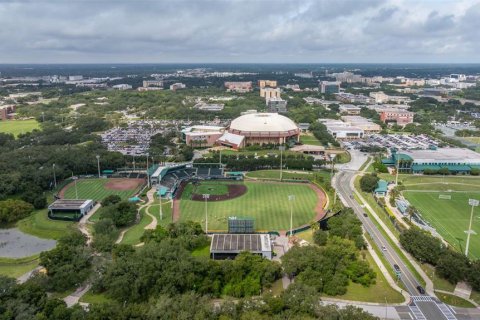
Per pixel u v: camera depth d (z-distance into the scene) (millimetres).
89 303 165500
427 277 189125
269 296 156500
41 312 147875
